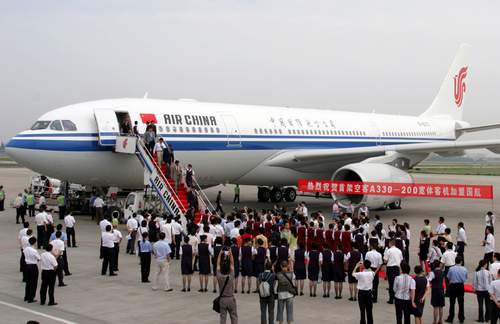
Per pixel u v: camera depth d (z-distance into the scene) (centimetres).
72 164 2316
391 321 1146
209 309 1213
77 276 1534
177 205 2147
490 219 1983
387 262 1312
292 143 3084
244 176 2962
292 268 1412
